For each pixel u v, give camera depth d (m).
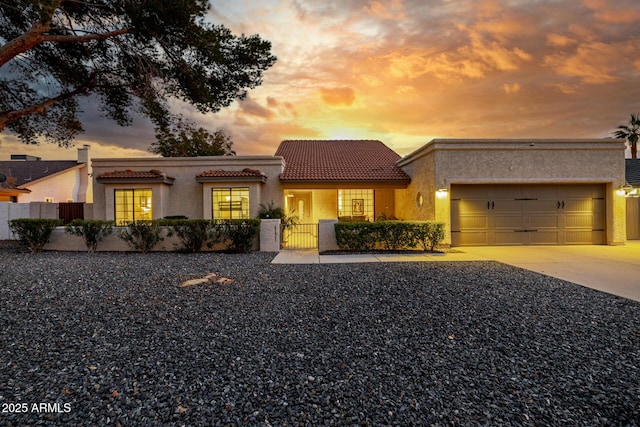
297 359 3.47
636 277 7.52
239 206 14.73
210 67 8.98
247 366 3.31
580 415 2.52
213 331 4.26
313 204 19.00
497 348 3.75
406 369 3.26
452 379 3.06
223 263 9.50
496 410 2.58
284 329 4.34
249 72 9.52
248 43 9.02
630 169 17.72
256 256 11.02
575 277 7.53
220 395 2.78
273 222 12.46
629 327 4.41
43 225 12.03
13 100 9.08
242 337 4.07
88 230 11.92
